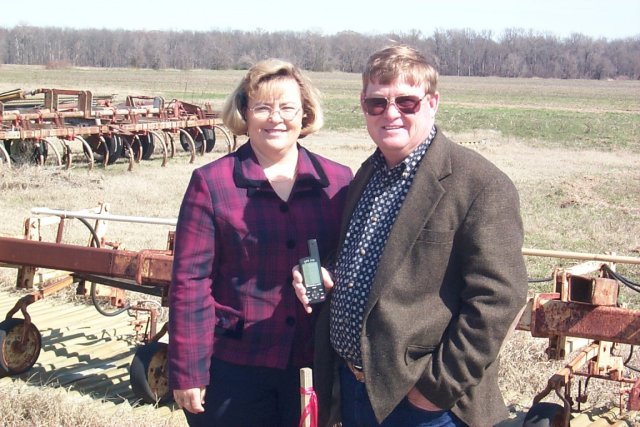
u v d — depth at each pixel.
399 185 3.02
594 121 45.16
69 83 68.94
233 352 3.34
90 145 20.09
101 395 5.45
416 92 2.92
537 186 18.02
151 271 5.11
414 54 2.95
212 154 23.14
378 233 3.02
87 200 14.05
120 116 20.73
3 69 100.50
